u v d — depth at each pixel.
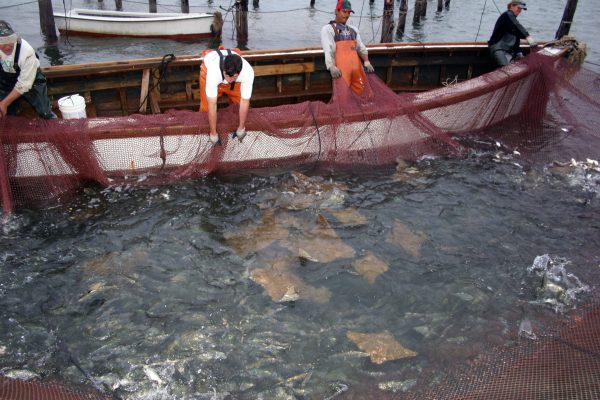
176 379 3.49
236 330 3.92
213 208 5.48
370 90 6.55
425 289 4.41
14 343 3.72
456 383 3.36
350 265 4.65
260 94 7.36
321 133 6.14
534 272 4.63
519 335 3.84
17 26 15.62
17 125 5.11
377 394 3.37
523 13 20.17
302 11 20.55
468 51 8.20
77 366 3.55
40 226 5.07
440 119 6.85
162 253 4.74
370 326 4.00
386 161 6.59
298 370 3.59
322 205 5.59
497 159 6.79
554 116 7.76
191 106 7.07
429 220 5.39
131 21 14.38
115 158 5.62
